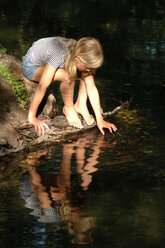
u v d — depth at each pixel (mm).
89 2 11961
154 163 3182
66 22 9008
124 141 3652
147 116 4250
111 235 2268
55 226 2348
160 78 5531
